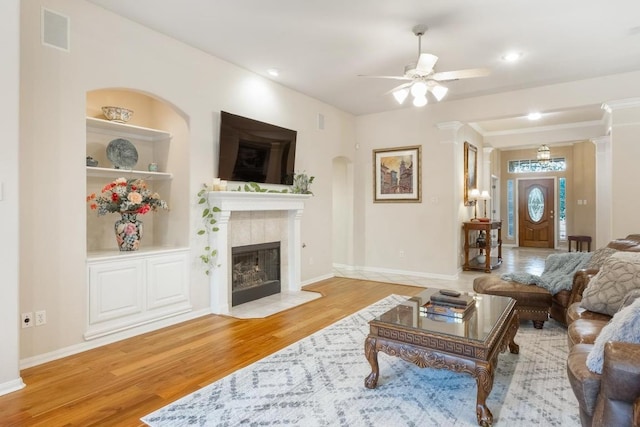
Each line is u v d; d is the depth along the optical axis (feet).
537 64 14.51
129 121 13.34
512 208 35.32
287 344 10.64
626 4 10.16
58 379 8.43
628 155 15.62
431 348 7.30
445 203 20.15
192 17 11.00
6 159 7.84
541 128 25.80
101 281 10.48
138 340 10.89
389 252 21.98
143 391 7.91
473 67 14.75
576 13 10.66
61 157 9.63
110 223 12.71
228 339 11.02
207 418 6.90
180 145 13.21
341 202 23.72
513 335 9.29
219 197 13.26
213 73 13.73
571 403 7.42
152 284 11.77
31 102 9.07
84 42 10.09
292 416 6.98
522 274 12.59
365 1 10.09
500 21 11.14
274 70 15.17
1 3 7.79
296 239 17.26
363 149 22.68
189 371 8.88
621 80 15.60
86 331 10.15
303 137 18.25
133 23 11.24
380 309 14.20
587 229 30.68
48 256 9.39
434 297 9.30
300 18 11.03
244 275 15.66
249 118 14.96
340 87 17.26
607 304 8.24
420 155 20.77
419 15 10.81
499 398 7.62
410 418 6.92
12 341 7.95
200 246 13.35
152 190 13.98
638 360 4.53
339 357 9.70
